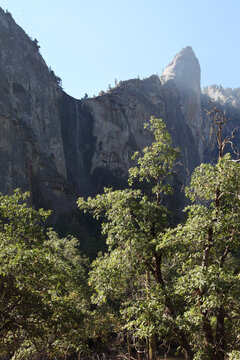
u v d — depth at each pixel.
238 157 11.29
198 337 11.67
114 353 23.89
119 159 112.56
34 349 15.98
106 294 12.32
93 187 104.69
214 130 12.27
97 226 77.94
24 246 13.30
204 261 10.85
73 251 32.59
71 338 15.21
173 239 10.93
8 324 12.61
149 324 10.63
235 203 10.98
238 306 9.95
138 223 12.18
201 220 10.38
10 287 12.41
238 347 11.66
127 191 12.80
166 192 12.90
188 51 190.50
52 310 12.77
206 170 10.95
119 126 117.81
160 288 11.05
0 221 14.44
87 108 115.69
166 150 13.07
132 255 11.64
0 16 85.25
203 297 9.49
